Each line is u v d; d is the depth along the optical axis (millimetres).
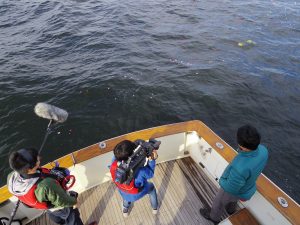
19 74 8547
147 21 13242
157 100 7684
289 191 5500
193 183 3834
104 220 3385
